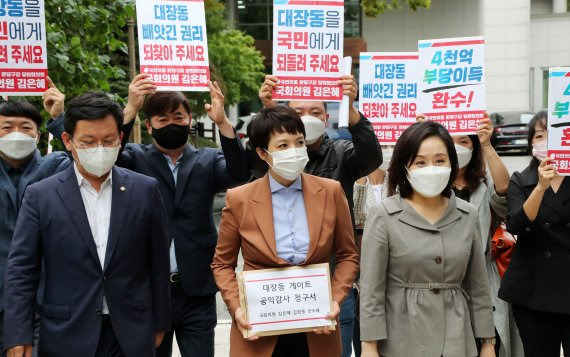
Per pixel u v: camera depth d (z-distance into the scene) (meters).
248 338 3.23
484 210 4.25
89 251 3.25
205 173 4.30
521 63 34.25
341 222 3.51
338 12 4.09
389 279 3.41
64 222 3.25
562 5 40.25
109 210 3.37
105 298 3.28
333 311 3.29
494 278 4.25
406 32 36.25
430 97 4.42
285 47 4.11
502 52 34.41
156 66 4.12
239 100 21.97
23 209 3.29
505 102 34.53
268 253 3.31
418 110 4.48
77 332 3.22
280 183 3.46
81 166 3.28
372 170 4.16
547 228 3.83
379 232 3.39
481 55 4.32
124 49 7.32
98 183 3.38
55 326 3.24
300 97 4.12
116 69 7.15
